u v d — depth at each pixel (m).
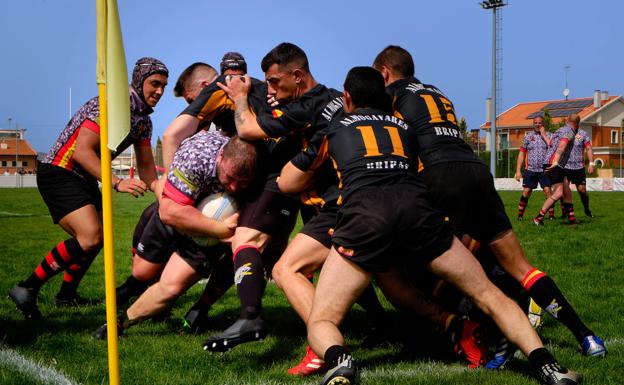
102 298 6.40
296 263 4.10
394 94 4.57
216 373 3.99
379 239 3.52
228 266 4.93
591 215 14.27
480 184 4.14
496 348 4.19
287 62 4.32
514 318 3.63
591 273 7.54
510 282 4.65
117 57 3.08
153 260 4.88
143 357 4.28
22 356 4.24
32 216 17.02
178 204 4.29
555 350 4.34
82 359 4.21
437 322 4.27
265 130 4.16
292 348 4.59
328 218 4.15
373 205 3.54
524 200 13.91
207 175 4.27
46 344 4.56
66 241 5.38
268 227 4.29
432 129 4.36
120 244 10.99
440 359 4.30
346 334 5.02
